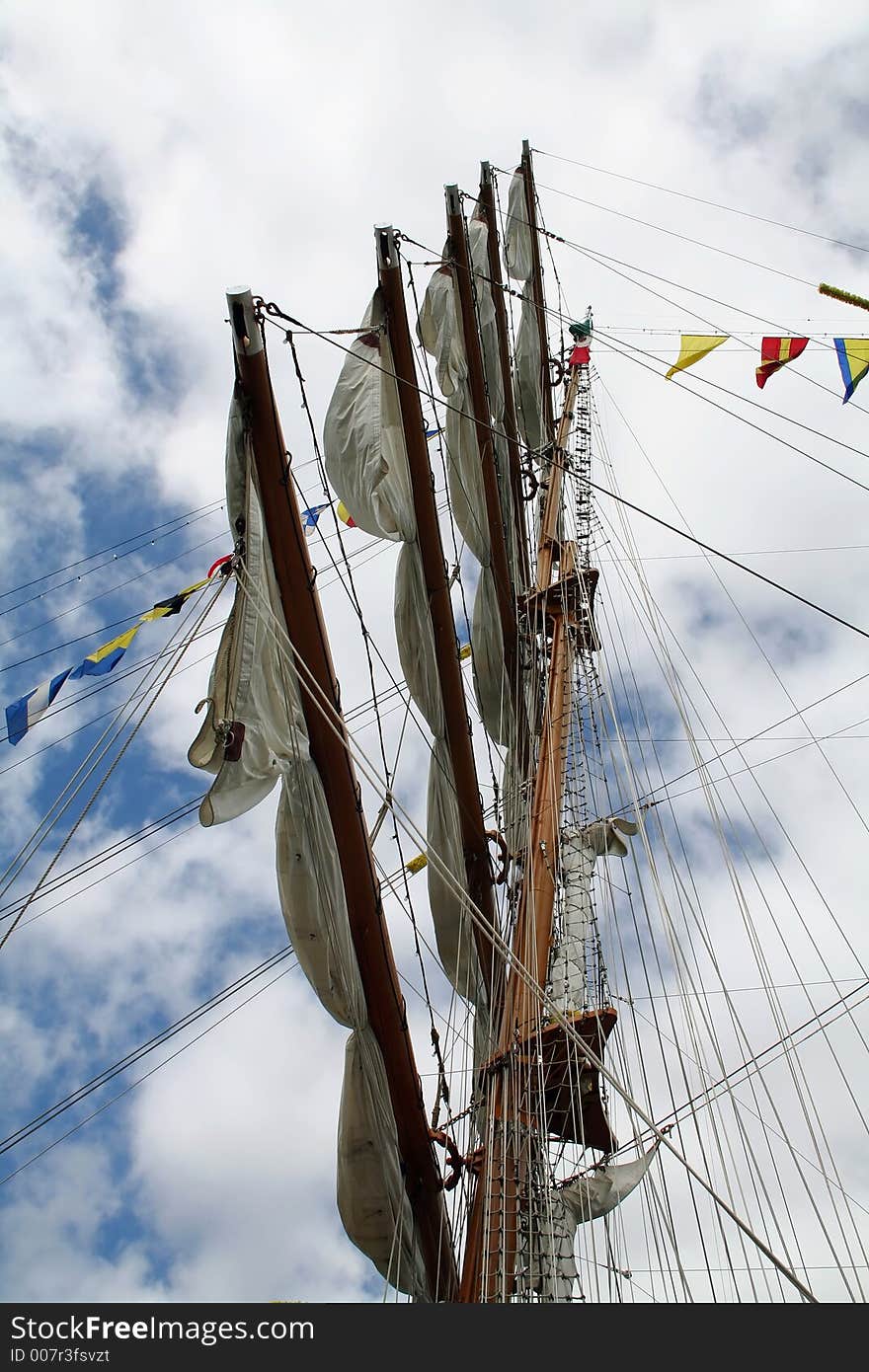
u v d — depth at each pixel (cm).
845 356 1194
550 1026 1266
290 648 956
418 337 1412
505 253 2430
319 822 993
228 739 923
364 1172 1028
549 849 1552
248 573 966
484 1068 1291
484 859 1506
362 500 1163
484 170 2094
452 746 1446
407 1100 1069
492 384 1880
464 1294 1106
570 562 2209
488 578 1778
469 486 1670
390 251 1240
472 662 1791
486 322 1884
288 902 995
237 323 968
